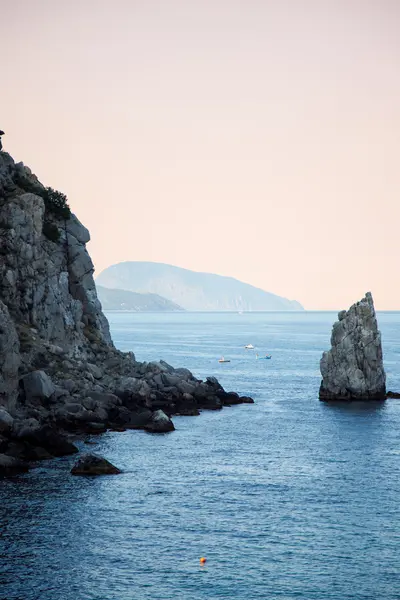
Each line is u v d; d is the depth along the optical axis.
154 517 122.62
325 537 115.12
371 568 104.44
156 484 140.75
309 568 104.38
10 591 96.81
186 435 186.50
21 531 115.62
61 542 111.81
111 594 96.50
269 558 107.50
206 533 116.25
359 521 121.94
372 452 168.50
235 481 143.62
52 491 134.75
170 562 105.88
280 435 187.62
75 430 186.62
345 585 99.44
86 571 102.62
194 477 146.00
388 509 127.62
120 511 125.00
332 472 150.88
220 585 99.19
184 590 97.81
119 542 112.25
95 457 148.25
